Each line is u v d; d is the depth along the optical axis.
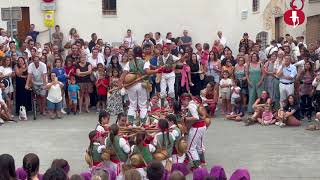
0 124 18.11
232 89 18.58
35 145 15.38
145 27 26.36
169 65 18.16
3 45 21.22
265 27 24.45
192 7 26.12
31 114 19.64
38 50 22.30
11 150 14.85
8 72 18.81
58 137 16.27
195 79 19.77
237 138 15.91
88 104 19.80
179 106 12.88
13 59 19.59
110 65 19.53
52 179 7.02
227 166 13.23
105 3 26.38
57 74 19.36
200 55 20.88
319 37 28.36
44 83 19.00
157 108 14.33
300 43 21.41
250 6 24.50
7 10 21.20
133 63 14.80
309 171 12.75
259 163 13.44
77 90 19.47
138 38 26.41
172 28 26.28
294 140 15.58
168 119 11.88
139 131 11.34
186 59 19.62
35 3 26.20
